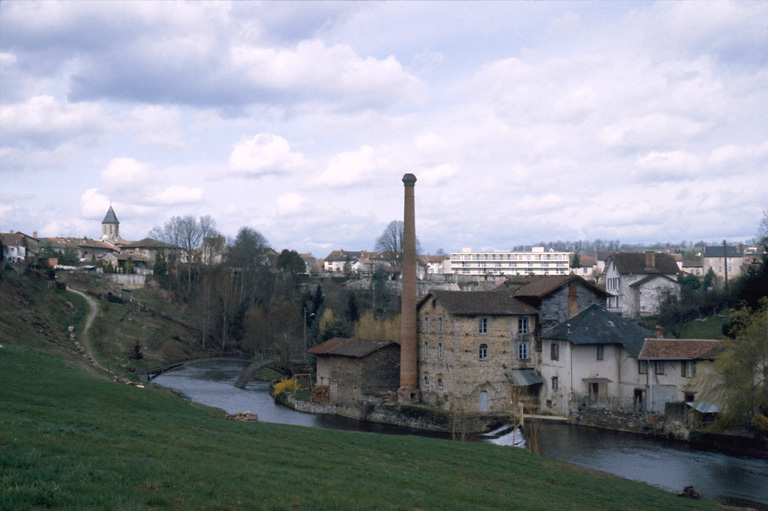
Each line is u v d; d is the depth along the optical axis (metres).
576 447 54.03
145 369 101.62
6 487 17.17
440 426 67.31
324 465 28.73
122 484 19.30
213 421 40.44
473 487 29.83
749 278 81.69
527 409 70.00
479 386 70.25
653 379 64.00
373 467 30.75
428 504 23.91
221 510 18.58
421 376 76.44
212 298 147.62
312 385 91.94
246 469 24.38
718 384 52.47
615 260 115.50
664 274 112.19
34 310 104.94
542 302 73.44
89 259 194.00
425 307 76.44
